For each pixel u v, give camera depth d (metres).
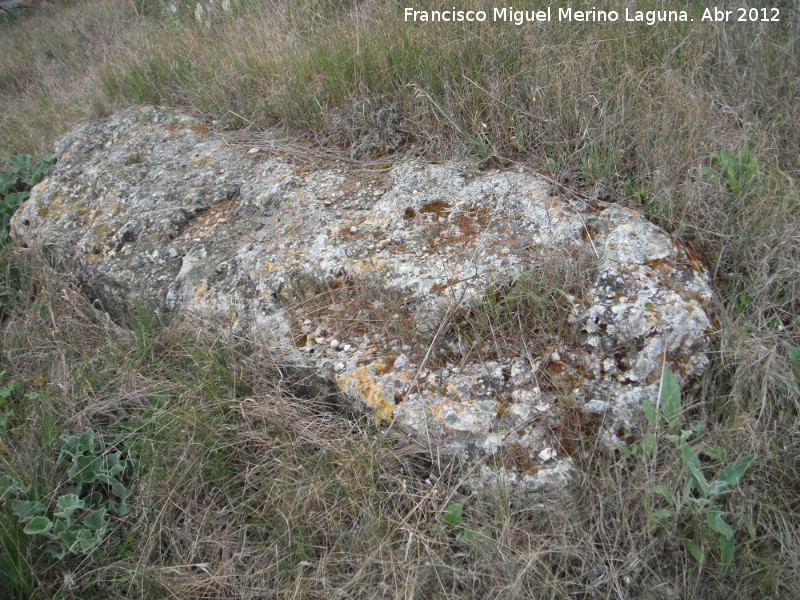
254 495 2.19
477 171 2.87
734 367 2.11
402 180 2.93
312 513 2.09
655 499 1.91
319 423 2.34
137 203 3.30
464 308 2.36
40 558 2.05
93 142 3.91
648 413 1.94
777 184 2.46
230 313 2.68
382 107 3.26
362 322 2.47
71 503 2.12
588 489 1.97
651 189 2.54
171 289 2.88
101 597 2.04
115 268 3.07
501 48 3.26
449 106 3.07
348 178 3.08
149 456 2.30
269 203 3.09
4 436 2.46
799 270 2.27
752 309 2.26
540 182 2.71
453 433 2.12
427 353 2.27
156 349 2.75
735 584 1.87
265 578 2.02
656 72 3.01
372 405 2.25
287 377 2.47
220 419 2.35
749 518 1.89
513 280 2.35
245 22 4.63
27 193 3.76
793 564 1.85
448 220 2.70
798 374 2.10
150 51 4.54
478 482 2.05
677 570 1.89
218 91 3.82
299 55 3.72
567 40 3.29
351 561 1.99
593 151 2.67
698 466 1.86
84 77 5.27
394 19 3.80
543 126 2.90
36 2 8.11
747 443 1.97
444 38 3.41
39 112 4.90
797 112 2.85
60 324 3.03
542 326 2.25
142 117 3.93
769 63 3.09
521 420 2.09
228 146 3.53
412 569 1.92
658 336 2.12
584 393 2.10
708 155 2.60
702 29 3.21
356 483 2.12
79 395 2.59
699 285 2.26
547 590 1.86
